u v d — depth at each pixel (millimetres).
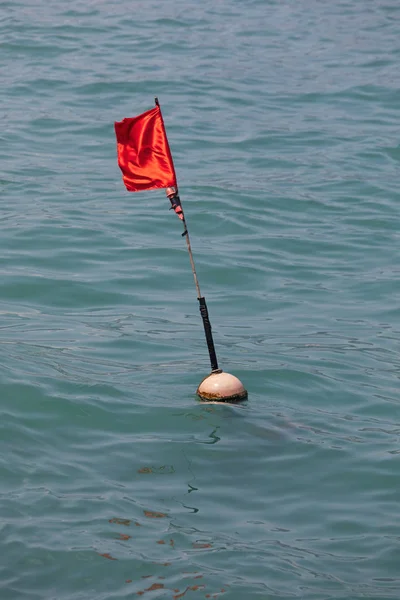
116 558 7988
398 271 15789
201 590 7637
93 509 8695
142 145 11023
